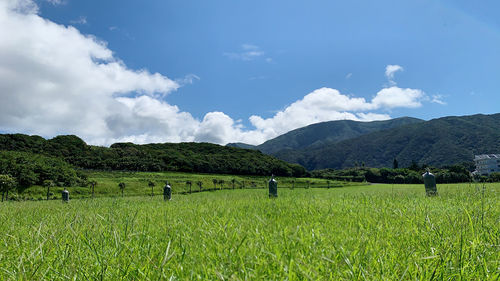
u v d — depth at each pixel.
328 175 141.50
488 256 2.14
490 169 151.00
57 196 60.72
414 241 2.83
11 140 100.75
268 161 148.00
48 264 2.06
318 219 4.81
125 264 2.03
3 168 60.66
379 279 1.72
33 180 62.88
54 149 109.62
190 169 124.81
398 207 6.04
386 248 2.50
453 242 2.49
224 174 129.50
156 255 2.22
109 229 3.48
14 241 2.98
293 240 2.61
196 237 3.04
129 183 80.31
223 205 8.04
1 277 1.84
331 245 2.56
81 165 107.31
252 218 4.96
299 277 1.81
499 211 4.69
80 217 4.51
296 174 141.50
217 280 1.76
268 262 2.07
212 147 167.12
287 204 8.00
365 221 4.36
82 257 2.29
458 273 1.80
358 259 2.08
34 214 7.03
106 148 127.75
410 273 1.88
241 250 2.40
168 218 5.19
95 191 69.00
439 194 10.45
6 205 14.05
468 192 8.95
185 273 1.92
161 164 121.12
